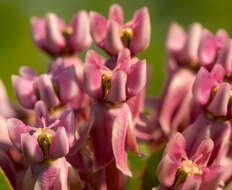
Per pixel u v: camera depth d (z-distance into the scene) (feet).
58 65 0.37
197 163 0.34
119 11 0.36
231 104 0.35
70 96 0.36
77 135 0.35
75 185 0.34
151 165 0.35
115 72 0.34
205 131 0.35
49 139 0.33
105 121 0.35
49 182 0.33
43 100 0.35
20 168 0.35
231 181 0.35
